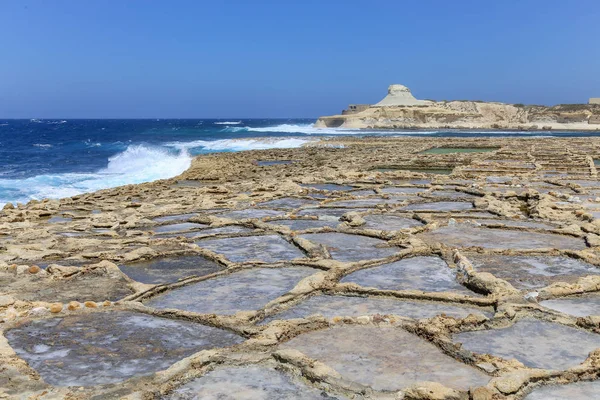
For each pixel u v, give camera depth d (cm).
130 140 8012
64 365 551
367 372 526
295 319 646
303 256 974
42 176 3155
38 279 848
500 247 1011
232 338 618
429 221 1230
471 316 646
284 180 2091
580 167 2414
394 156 3155
